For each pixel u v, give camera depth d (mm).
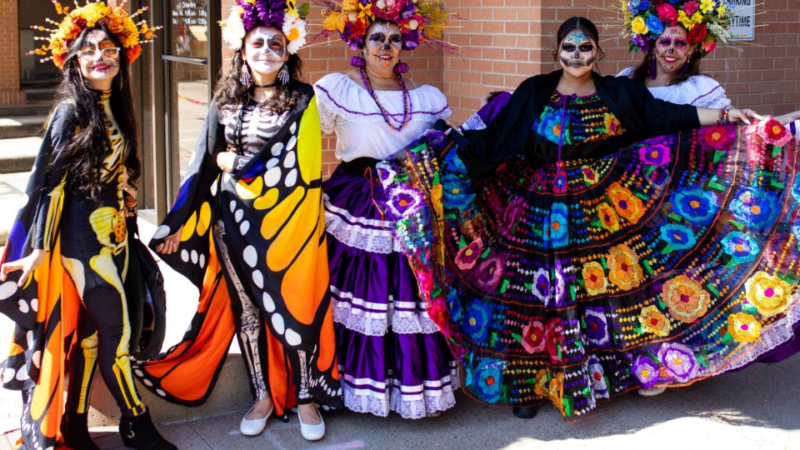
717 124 4062
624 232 4117
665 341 4113
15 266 3307
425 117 4051
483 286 4137
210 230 3875
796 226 3961
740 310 4031
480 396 4113
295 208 3676
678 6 4379
